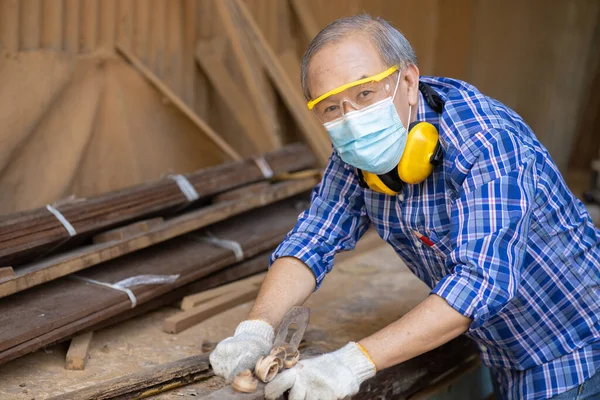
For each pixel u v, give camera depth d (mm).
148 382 1854
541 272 1789
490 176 1596
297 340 1723
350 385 1510
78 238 2533
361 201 1983
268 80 4051
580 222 1833
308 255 1887
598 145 6074
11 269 2193
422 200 1779
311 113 4098
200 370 1957
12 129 2953
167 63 3707
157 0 3592
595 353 1871
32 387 2076
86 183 3348
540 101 5547
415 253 1932
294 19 4375
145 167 3537
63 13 3176
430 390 2553
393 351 1555
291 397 1513
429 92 1757
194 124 3709
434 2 5207
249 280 3021
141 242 2615
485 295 1541
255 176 3359
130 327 2574
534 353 1913
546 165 1736
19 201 3045
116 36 3432
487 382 2912
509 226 1566
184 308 2740
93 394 1779
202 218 2891
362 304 2811
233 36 3746
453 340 2559
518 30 5469
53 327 2164
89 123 3277
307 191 3822
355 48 1601
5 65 2961
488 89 5602
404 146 1695
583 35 5430
